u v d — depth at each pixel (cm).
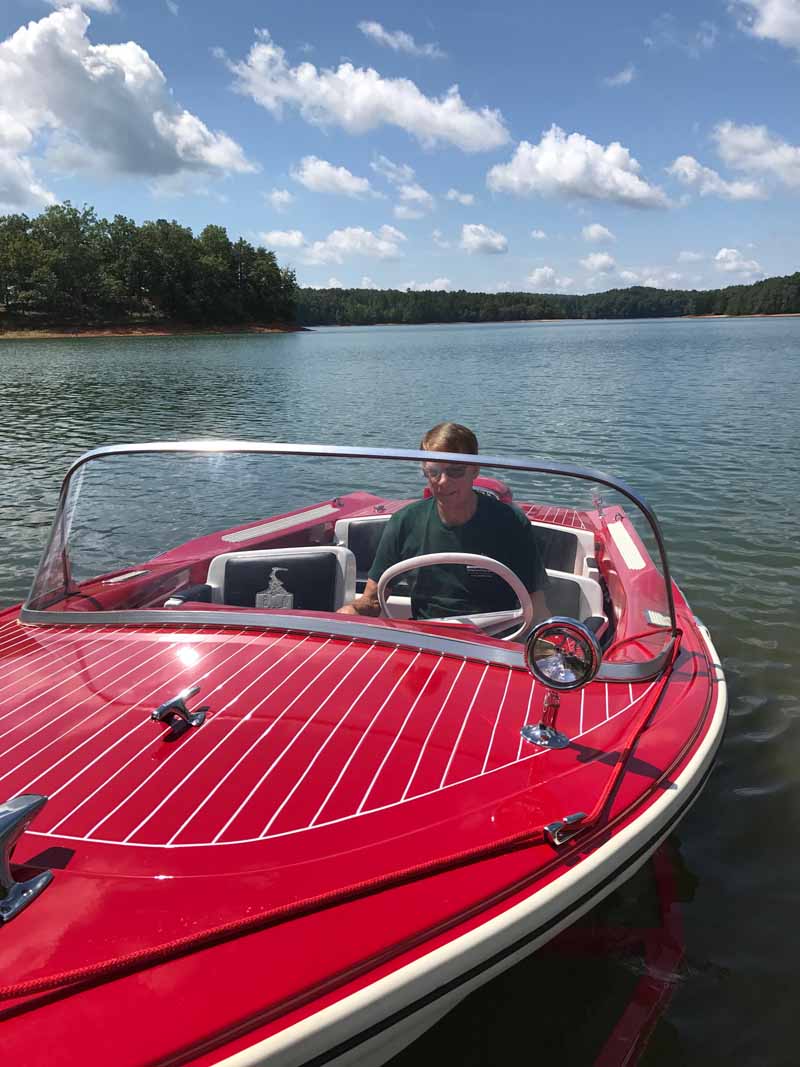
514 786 153
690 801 172
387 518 276
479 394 1708
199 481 246
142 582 245
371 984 111
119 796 143
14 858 126
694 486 763
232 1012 102
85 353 4056
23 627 231
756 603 454
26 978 103
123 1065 94
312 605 267
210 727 165
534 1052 170
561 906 134
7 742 162
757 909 219
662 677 214
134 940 110
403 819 140
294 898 120
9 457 977
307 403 1566
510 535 253
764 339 4531
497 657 205
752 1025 179
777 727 321
